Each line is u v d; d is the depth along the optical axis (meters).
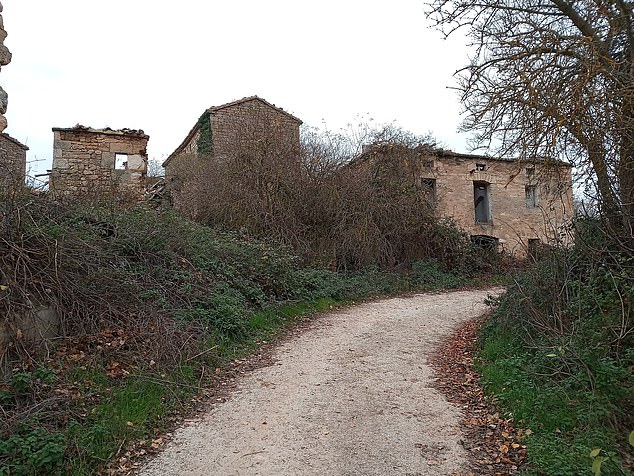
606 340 5.39
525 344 6.43
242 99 18.98
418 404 5.47
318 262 13.54
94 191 9.03
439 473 3.97
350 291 12.49
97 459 4.16
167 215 9.97
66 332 5.80
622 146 5.80
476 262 17.20
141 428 4.72
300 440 4.59
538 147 6.07
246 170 13.92
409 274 15.41
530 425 4.55
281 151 14.50
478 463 4.11
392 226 16.08
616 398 4.67
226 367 6.65
